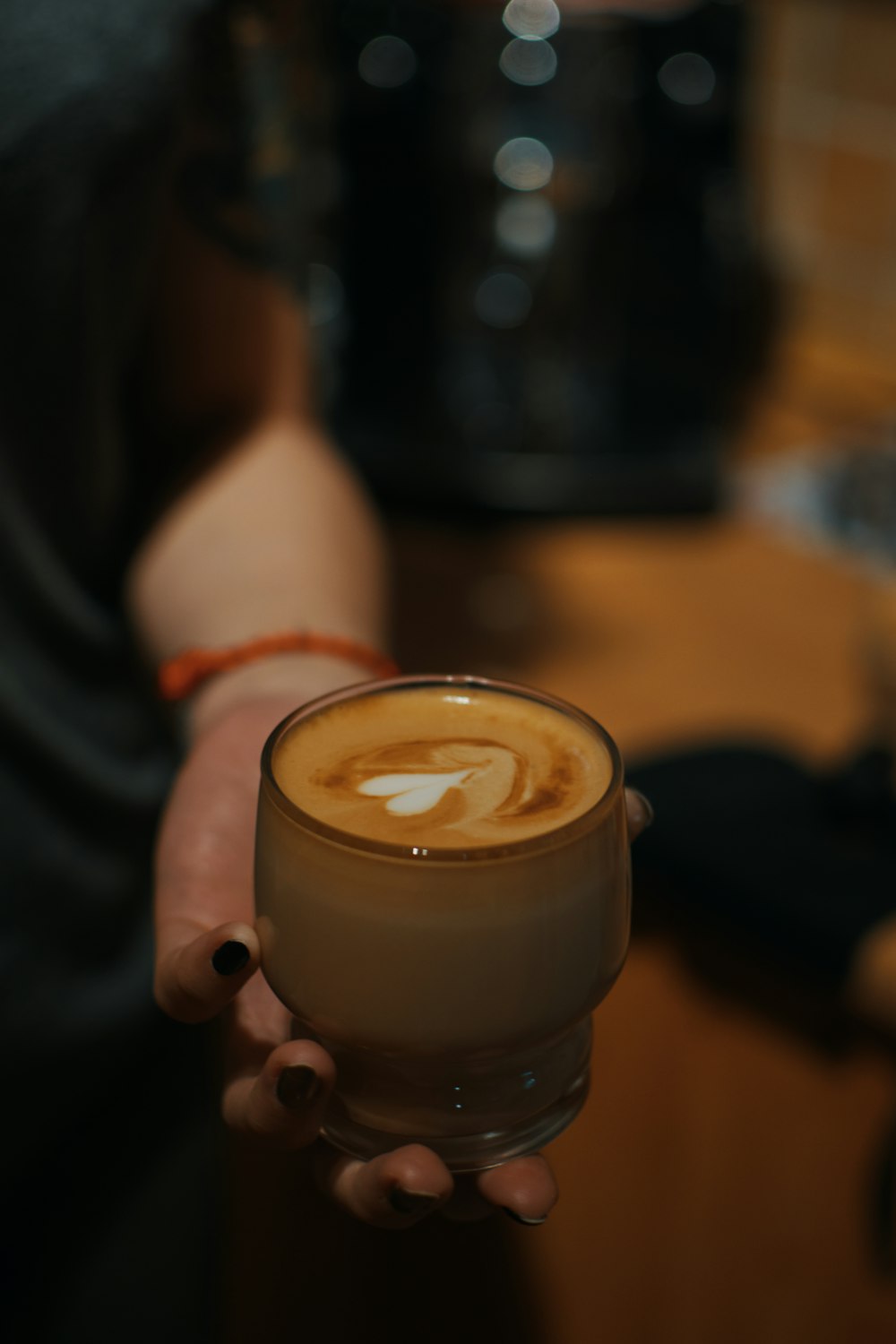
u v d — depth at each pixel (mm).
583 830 413
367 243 1303
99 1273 663
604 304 1340
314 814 430
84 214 580
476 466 1283
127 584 640
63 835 622
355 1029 412
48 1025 618
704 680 1033
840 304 1527
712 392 1396
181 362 679
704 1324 851
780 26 1467
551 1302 869
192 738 555
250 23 657
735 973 783
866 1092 753
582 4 1179
